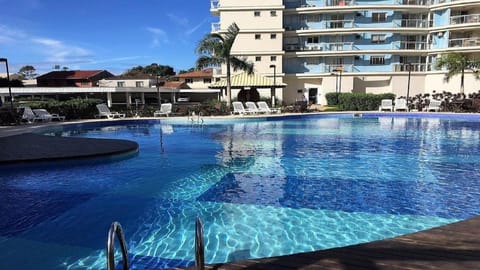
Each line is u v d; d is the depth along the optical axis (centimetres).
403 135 1590
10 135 1388
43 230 541
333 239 502
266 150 1227
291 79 4269
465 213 602
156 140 1488
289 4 4262
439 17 4062
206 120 2231
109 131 1836
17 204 656
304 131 1781
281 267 329
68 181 814
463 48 3797
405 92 4100
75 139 1297
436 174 864
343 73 4128
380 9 4091
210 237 509
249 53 4128
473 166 948
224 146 1317
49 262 443
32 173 885
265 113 2681
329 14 4191
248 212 612
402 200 669
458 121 2194
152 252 466
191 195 710
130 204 655
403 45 4150
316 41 4244
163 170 925
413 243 377
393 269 320
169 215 600
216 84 2980
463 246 368
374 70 4156
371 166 961
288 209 626
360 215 595
